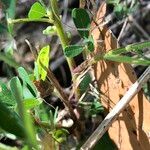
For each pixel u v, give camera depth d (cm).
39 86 31
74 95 35
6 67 42
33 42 46
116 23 46
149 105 29
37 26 47
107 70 31
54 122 33
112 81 31
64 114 35
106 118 30
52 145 30
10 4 31
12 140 38
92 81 34
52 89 32
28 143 24
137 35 48
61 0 49
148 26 51
